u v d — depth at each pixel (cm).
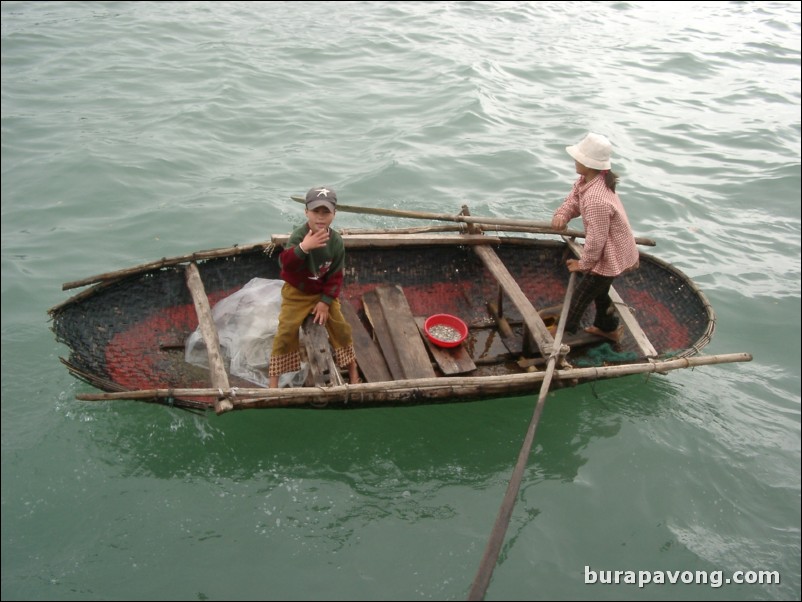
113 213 720
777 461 468
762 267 698
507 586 378
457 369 515
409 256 610
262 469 452
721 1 1695
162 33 1262
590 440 484
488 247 597
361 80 1095
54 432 461
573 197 547
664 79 1171
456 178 816
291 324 462
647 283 604
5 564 379
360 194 772
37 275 625
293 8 1477
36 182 761
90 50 1159
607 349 553
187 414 473
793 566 395
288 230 707
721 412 513
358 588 375
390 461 464
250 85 1046
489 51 1263
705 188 830
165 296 543
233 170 813
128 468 444
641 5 1650
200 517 414
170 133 880
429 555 395
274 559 390
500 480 452
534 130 947
